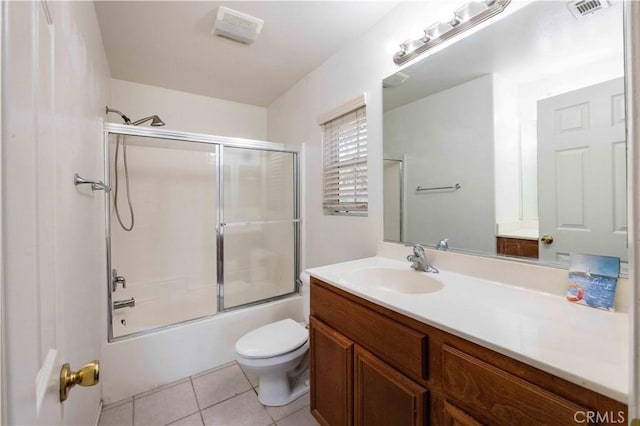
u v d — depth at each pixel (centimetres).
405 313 91
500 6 115
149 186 254
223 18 167
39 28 52
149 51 203
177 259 268
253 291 260
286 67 230
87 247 124
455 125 135
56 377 57
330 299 129
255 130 318
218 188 239
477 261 124
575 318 81
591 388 54
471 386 74
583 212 95
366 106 182
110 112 233
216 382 185
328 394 129
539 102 106
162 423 149
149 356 178
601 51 91
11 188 36
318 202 234
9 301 35
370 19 171
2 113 34
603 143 90
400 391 93
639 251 34
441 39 137
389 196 169
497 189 119
